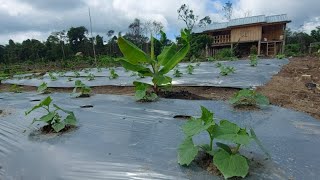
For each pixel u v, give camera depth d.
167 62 4.77
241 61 14.12
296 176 1.80
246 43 26.14
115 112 3.77
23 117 3.72
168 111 3.72
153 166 2.00
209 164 1.94
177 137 2.62
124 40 4.33
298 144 2.35
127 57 4.50
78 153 2.31
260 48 25.44
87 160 2.16
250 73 7.93
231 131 1.85
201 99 4.75
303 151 2.20
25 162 2.18
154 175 1.87
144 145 2.44
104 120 3.35
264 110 3.53
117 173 1.94
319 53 16.23
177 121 3.23
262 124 2.97
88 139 2.66
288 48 24.34
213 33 27.53
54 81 9.49
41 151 2.40
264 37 24.58
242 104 3.82
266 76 7.18
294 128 2.80
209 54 27.70
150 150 2.31
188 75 8.02
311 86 5.57
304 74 7.59
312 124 2.92
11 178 1.92
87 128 3.03
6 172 2.01
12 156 2.31
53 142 2.61
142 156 2.19
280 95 4.66
